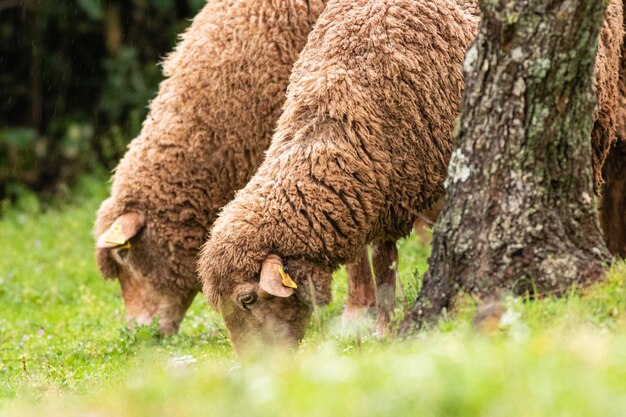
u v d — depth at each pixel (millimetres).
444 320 10734
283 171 13094
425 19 13578
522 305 10227
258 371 8922
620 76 15188
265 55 16203
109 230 16422
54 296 22094
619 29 14531
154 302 17406
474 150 10883
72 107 32750
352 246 13305
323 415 7066
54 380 13078
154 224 16828
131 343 16094
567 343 8883
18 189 31516
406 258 19141
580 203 10906
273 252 13055
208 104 16469
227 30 16422
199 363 13125
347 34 13477
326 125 13148
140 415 8078
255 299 13180
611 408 6863
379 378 7656
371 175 13094
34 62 32375
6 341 18062
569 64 10430
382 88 13250
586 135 10828
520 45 10469
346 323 14828
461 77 13641
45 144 32844
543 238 10703
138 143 17203
